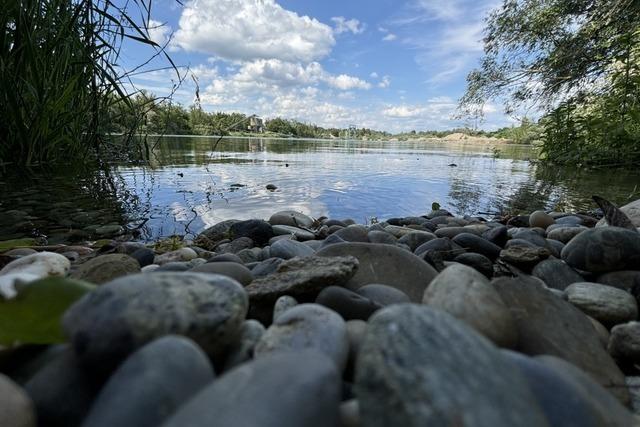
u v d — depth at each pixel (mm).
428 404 495
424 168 7887
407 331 613
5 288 963
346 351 835
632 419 657
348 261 1348
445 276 1019
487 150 18406
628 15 7352
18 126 4359
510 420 483
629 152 7500
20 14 3859
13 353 737
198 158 8242
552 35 8883
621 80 7059
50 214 3145
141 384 544
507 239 2328
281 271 1387
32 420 583
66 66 4590
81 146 5684
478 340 609
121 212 3365
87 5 4395
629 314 1242
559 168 8203
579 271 1633
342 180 5664
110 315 660
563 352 922
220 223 2898
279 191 4629
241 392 519
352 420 588
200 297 782
